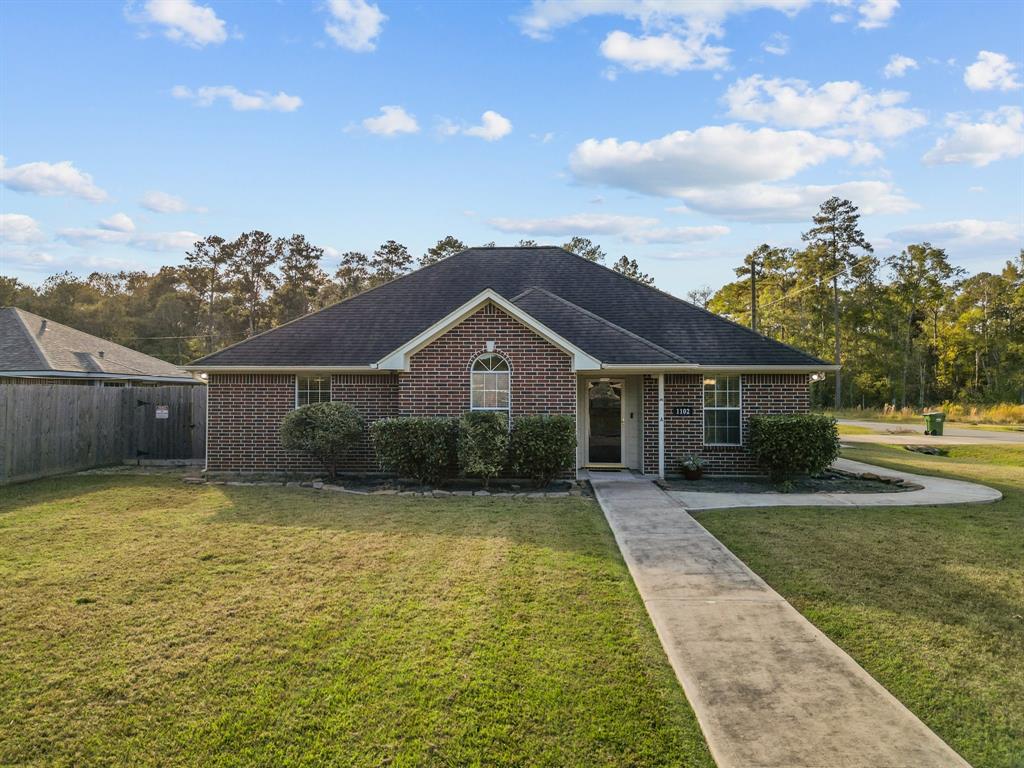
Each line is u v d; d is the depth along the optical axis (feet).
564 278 60.54
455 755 11.85
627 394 52.11
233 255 244.22
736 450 49.34
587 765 11.57
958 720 13.24
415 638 17.06
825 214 197.26
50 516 32.94
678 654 16.11
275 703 13.71
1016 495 41.55
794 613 19.08
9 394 44.21
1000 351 206.49
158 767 11.53
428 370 46.14
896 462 62.75
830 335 201.87
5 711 13.41
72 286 199.31
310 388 50.96
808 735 12.34
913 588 21.58
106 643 16.78
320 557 25.03
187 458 58.59
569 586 21.42
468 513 34.14
